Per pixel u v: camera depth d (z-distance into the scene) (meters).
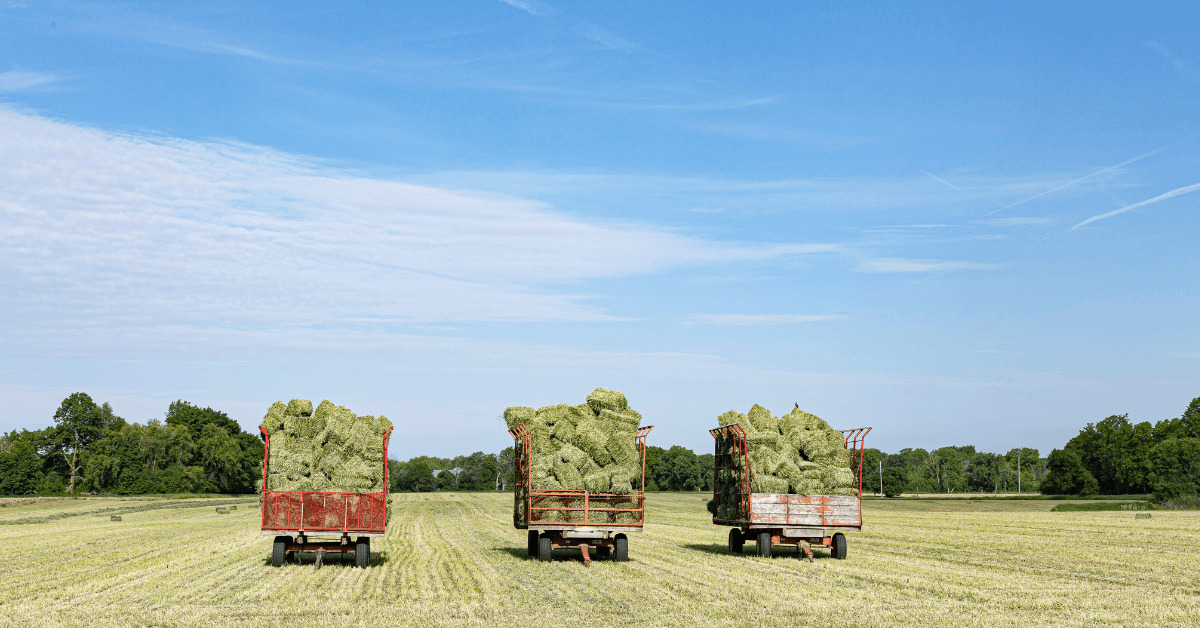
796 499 27.02
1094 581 21.47
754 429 28.12
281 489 24.58
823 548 30.88
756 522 26.81
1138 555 27.77
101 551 30.75
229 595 19.25
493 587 20.44
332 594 19.36
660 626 15.49
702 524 48.41
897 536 36.94
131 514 67.38
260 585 20.89
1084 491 134.62
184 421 149.50
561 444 26.83
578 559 27.14
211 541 35.47
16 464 131.38
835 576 22.38
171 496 122.06
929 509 76.25
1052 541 33.78
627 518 26.61
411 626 15.51
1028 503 94.75
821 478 27.44
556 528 26.16
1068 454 137.12
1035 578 21.97
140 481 133.62
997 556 27.61
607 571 23.70
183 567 24.97
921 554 28.47
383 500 24.84
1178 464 112.81
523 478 27.39
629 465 26.66
